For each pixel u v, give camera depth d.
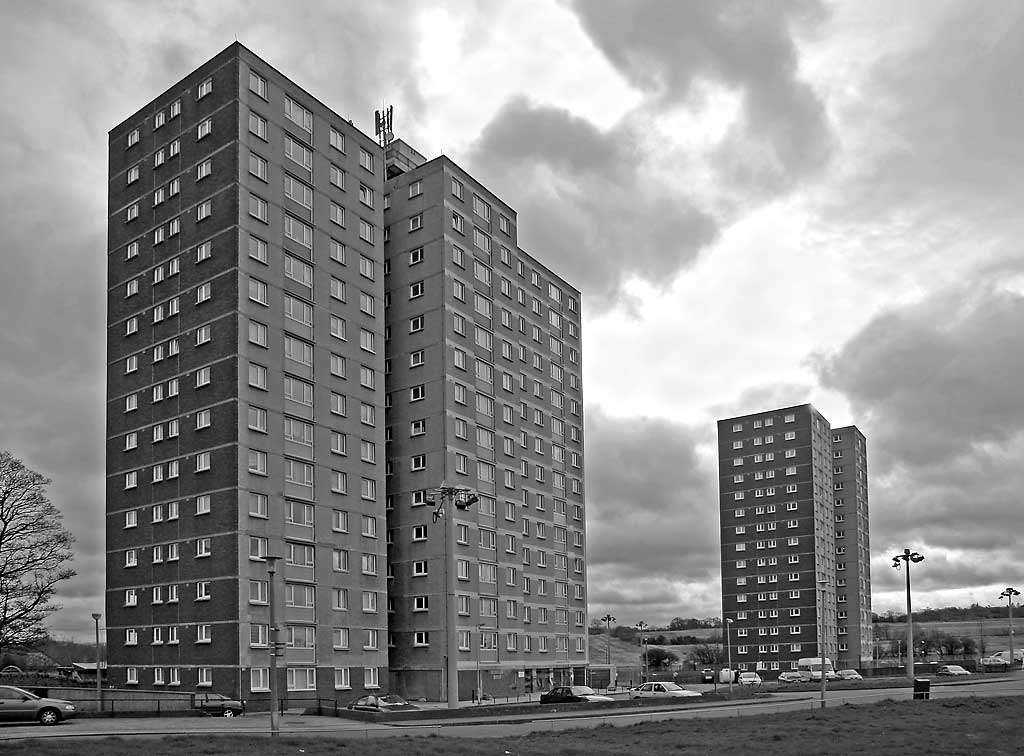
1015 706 58.91
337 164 92.06
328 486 85.38
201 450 79.25
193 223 83.62
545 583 118.25
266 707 74.44
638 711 65.44
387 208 108.88
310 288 86.75
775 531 192.75
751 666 190.25
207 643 75.56
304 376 84.56
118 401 87.62
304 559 81.56
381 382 94.12
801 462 192.12
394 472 102.69
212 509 77.44
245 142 82.31
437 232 104.62
